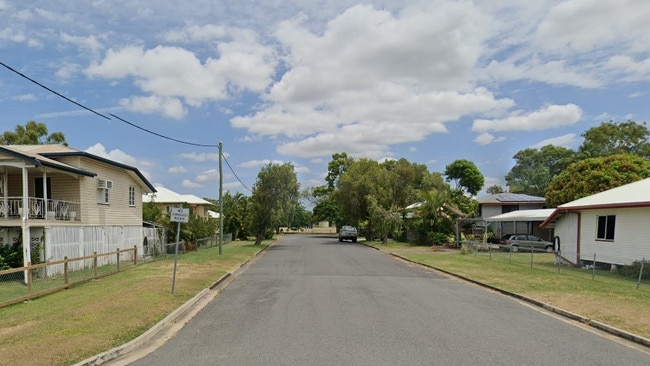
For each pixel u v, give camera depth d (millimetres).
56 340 7461
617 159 37406
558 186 40031
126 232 24094
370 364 6500
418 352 7121
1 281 15859
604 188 35875
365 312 10422
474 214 38594
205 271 17828
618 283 15078
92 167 23344
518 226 42781
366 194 50406
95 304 10625
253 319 9750
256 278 16969
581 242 22359
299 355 6961
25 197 17641
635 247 18797
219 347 7520
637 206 18188
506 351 7246
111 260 22156
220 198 27906
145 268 19047
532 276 17000
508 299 12586
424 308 10977
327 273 18562
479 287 14891
